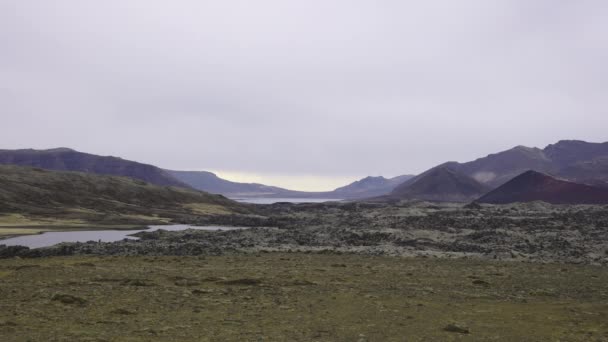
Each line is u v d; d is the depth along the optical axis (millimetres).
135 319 15859
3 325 14773
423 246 48938
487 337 14055
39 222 110125
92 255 40688
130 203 171125
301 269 29297
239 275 26047
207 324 15242
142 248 44219
